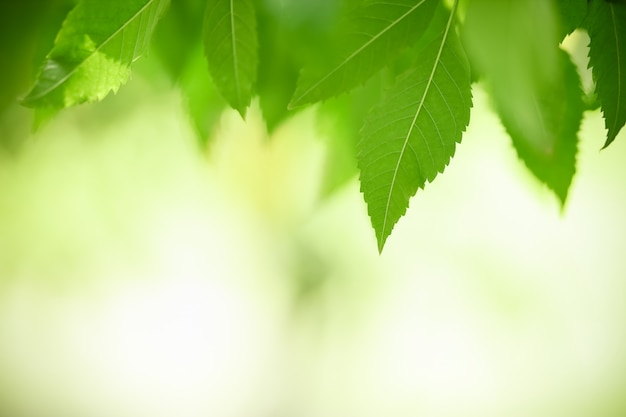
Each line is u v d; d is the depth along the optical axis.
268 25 0.86
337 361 2.50
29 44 0.88
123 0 0.75
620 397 2.27
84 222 1.72
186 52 0.89
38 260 1.75
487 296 1.83
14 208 1.64
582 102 0.84
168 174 1.65
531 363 2.26
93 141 1.56
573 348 2.11
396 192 0.77
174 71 0.89
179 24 0.88
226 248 2.15
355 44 0.77
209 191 1.76
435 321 2.03
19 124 1.25
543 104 0.79
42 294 1.96
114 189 1.67
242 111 0.79
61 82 0.76
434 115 0.77
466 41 0.76
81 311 2.38
